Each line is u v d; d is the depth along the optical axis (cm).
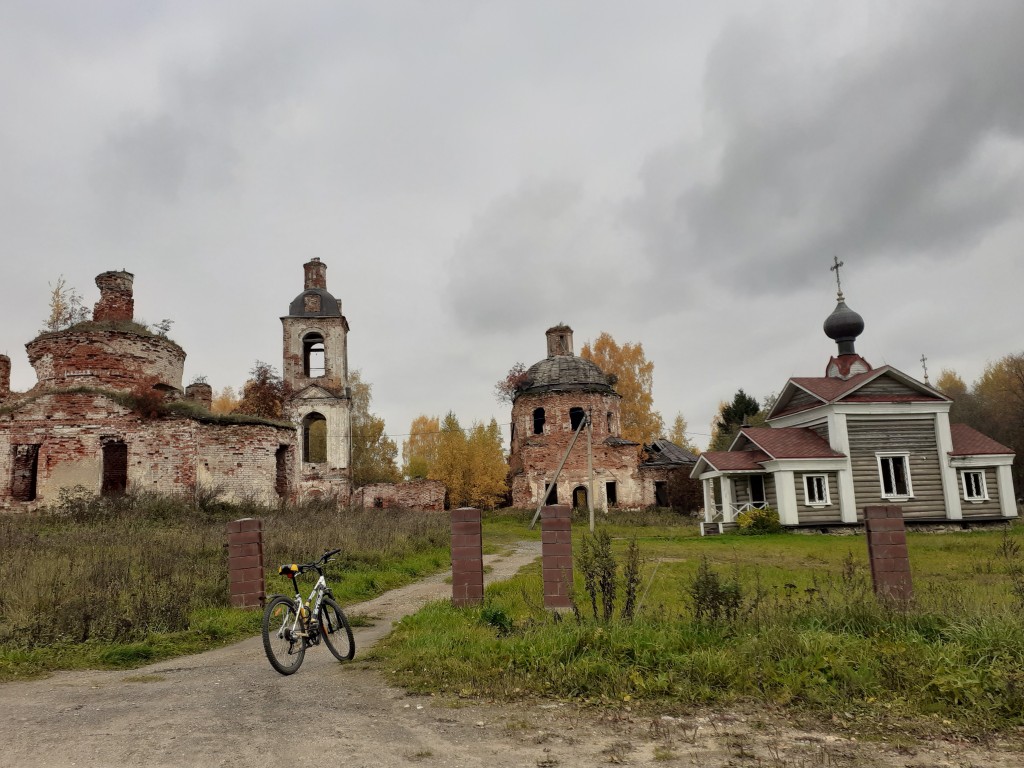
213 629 1027
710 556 1966
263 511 2750
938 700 591
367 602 1381
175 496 2608
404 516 3244
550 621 853
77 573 1196
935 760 486
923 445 3194
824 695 611
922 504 3136
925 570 1534
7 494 2648
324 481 4588
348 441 4703
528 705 621
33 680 761
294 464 3344
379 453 6431
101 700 658
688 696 626
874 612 802
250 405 4934
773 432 3322
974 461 3178
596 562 891
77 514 2231
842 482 3092
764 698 619
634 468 4888
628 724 570
